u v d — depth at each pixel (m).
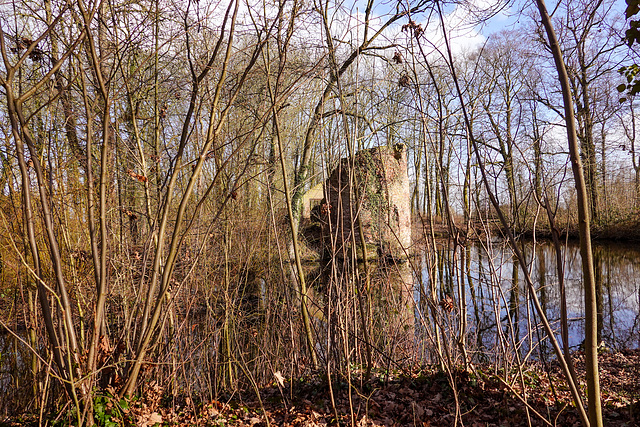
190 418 4.12
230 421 4.12
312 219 11.83
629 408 3.90
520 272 13.11
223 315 5.64
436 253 4.10
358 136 4.45
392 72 4.79
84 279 4.76
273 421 4.09
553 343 1.98
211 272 6.19
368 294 4.96
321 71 4.14
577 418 3.77
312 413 4.09
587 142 13.05
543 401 4.11
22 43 3.42
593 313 1.82
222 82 3.84
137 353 3.76
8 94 3.08
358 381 4.63
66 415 3.55
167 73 5.57
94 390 3.53
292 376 4.98
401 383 4.65
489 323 7.50
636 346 7.01
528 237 20.92
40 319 4.66
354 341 4.54
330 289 4.18
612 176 22.22
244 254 7.06
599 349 6.73
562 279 2.05
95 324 3.41
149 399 4.10
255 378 5.40
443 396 4.29
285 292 4.65
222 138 4.94
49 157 3.62
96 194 3.86
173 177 3.87
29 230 3.19
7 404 5.27
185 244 5.86
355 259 4.28
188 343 4.89
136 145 5.72
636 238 20.91
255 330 5.95
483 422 3.83
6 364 6.44
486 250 3.91
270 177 4.99
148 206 5.47
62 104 4.53
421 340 5.56
